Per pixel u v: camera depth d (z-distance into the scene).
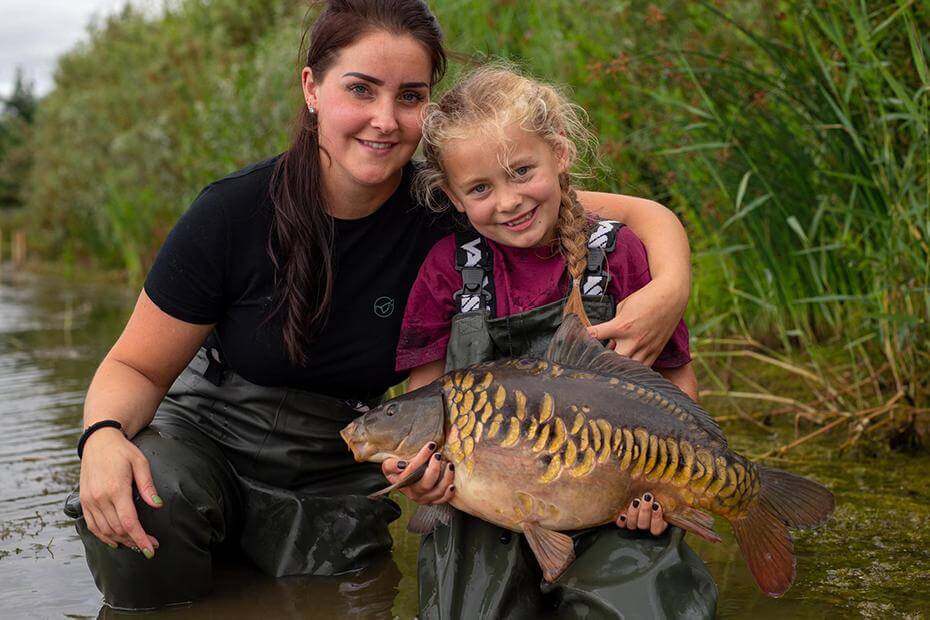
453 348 3.02
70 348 8.84
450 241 3.12
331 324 3.30
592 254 3.01
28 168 29.58
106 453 3.00
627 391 2.72
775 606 2.91
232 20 14.65
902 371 4.50
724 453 2.70
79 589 3.25
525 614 2.81
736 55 5.44
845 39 4.86
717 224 5.54
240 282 3.27
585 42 6.04
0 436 5.39
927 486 3.89
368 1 3.07
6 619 3.01
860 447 4.39
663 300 2.93
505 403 2.70
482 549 2.84
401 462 2.73
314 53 3.13
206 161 11.48
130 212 14.96
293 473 3.44
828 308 5.42
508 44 6.72
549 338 2.97
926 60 4.58
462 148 2.88
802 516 2.74
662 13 5.38
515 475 2.67
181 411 3.50
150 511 3.03
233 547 3.54
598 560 2.73
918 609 2.85
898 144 4.86
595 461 2.63
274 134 9.76
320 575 3.32
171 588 3.09
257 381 3.38
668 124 5.55
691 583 2.69
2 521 3.93
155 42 16.12
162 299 3.23
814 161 5.08
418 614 2.93
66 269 20.31
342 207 3.24
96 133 18.53
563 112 3.08
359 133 3.08
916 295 4.53
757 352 5.61
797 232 5.10
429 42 3.12
